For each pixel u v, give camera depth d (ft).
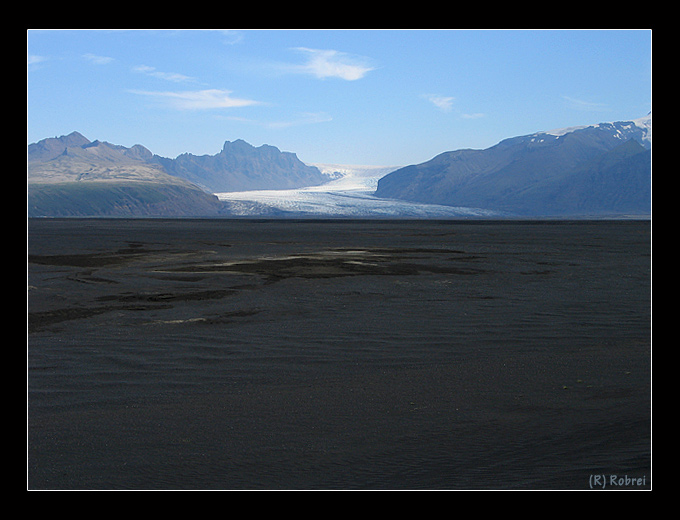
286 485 12.54
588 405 18.37
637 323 34.40
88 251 100.27
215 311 40.42
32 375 23.99
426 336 31.55
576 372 23.03
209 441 15.93
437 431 16.40
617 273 64.75
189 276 61.77
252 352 28.19
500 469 12.98
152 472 13.58
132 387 22.24
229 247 111.86
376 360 26.32
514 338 30.71
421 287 53.11
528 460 13.52
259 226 256.11
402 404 19.34
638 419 16.30
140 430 16.96
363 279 59.31
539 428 16.20
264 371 24.59
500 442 15.19
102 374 24.22
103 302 44.37
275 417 18.16
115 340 30.99
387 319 36.88
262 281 57.67
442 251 100.53
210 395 20.98
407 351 28.07
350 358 26.81
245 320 36.96
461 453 14.44
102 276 61.62
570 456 13.56
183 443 15.75
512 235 168.04
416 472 13.14
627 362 24.54
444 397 20.06
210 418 18.12
